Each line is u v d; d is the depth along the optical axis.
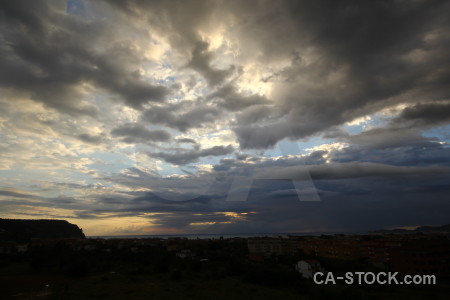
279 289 29.81
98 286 30.36
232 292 28.08
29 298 25.28
